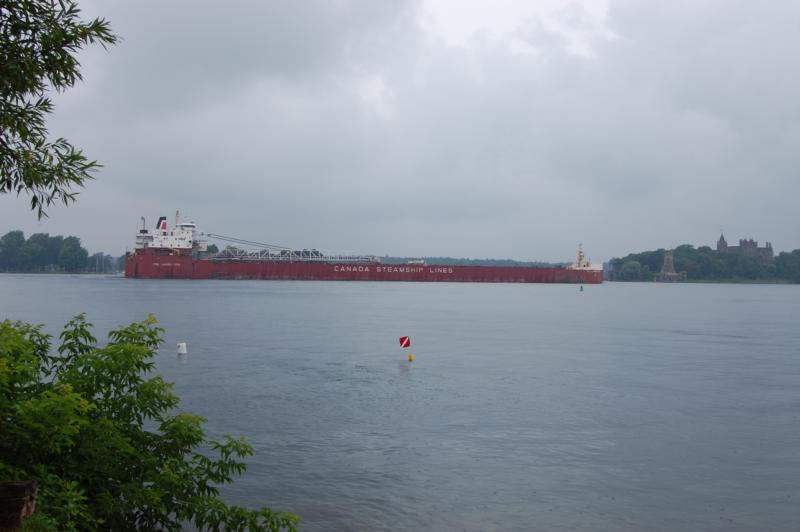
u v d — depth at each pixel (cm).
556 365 3862
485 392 2958
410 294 14738
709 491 1698
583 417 2488
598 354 4434
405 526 1452
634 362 4044
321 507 1551
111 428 1043
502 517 1509
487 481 1745
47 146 973
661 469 1867
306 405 2619
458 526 1458
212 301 10094
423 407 2620
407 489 1677
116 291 13338
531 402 2753
